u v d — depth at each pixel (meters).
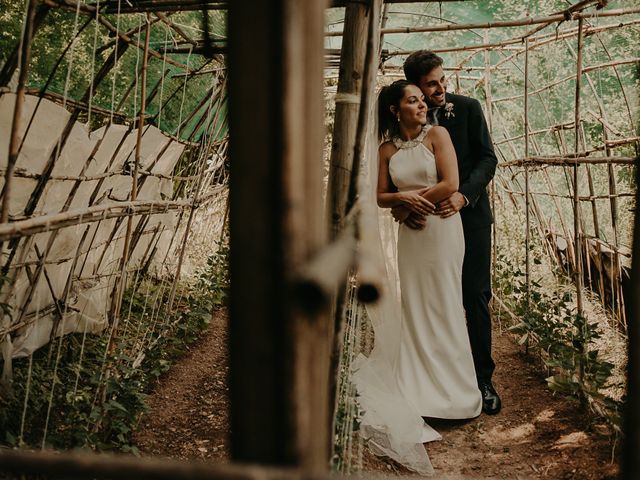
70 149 3.52
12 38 5.72
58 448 2.65
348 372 3.13
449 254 3.65
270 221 0.77
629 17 8.14
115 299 3.62
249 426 0.81
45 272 3.35
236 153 0.78
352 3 2.40
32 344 3.58
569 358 3.79
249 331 0.79
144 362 4.22
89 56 6.54
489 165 3.90
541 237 7.18
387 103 3.70
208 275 6.25
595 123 8.66
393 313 3.80
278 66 0.75
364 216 1.48
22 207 3.21
